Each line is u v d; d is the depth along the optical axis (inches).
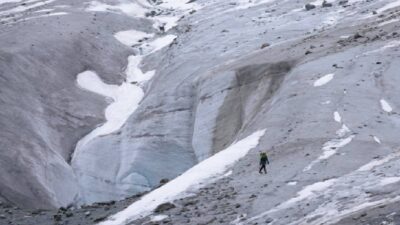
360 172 1006.4
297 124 1411.2
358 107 1424.7
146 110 2309.3
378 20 2310.5
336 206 823.1
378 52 1760.6
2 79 2405.3
